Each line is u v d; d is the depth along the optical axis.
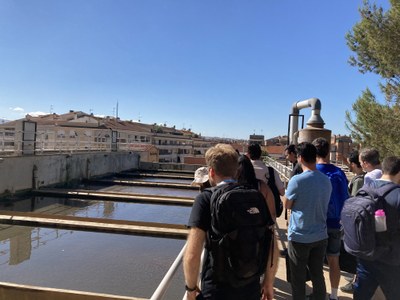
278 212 4.62
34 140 25.34
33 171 24.41
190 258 2.17
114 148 42.31
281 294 4.89
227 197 2.14
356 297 3.54
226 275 2.12
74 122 69.62
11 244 13.20
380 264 3.37
